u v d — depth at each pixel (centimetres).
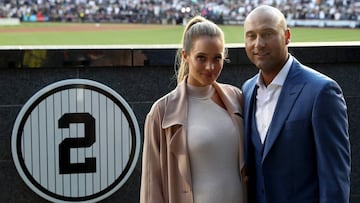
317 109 317
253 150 343
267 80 340
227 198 336
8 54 511
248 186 347
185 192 336
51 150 517
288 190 327
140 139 532
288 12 4144
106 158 524
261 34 327
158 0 4534
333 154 316
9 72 515
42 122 514
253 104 346
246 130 345
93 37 2844
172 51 531
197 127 340
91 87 519
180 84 352
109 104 522
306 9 4112
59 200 520
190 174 337
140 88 534
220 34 340
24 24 4112
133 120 524
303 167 324
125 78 532
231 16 4322
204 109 347
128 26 3941
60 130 517
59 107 516
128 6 4541
